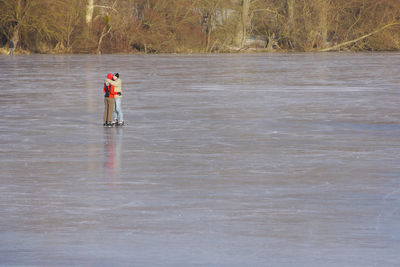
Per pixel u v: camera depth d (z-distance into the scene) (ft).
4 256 61.57
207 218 74.13
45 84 281.95
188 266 59.06
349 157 113.60
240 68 416.05
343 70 391.45
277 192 86.94
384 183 92.58
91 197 84.12
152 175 98.07
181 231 69.26
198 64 470.39
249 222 72.59
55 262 60.03
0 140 132.36
